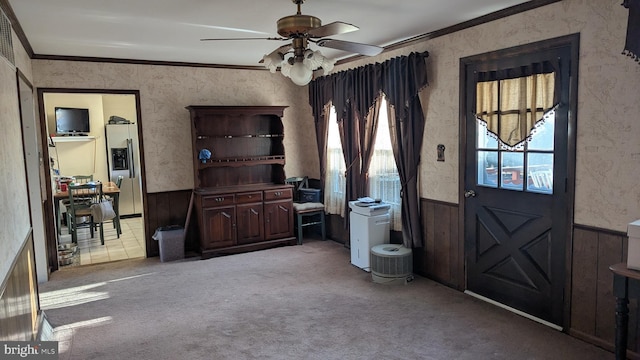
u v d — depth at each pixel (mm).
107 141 8117
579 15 3000
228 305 3900
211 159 5637
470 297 3975
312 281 4473
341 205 5844
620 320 2416
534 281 3473
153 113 5484
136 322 3584
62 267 5160
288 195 5844
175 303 3973
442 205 4258
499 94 3611
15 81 3330
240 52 4996
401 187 4594
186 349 3129
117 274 4848
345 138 5422
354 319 3561
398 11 3477
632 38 2568
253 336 3305
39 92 4883
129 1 3070
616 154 2865
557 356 2928
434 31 4141
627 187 2822
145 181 5496
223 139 5867
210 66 5742
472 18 3713
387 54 4824
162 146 5566
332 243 5973
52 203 4980
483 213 3867
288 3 3184
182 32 3994
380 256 4332
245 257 5375
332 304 3873
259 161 5859
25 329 2873
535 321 3451
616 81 2830
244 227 5570
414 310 3711
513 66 3482
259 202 5645
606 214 2947
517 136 3486
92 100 8133
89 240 6578
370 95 4918
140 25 3727
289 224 5867
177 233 5348
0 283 2186
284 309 3787
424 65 4219
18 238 2850
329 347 3119
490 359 2914
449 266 4242
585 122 3021
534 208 3424
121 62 5258
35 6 3131
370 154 5043
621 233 2863
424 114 4395
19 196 3053
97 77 5160
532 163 3424
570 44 3074
